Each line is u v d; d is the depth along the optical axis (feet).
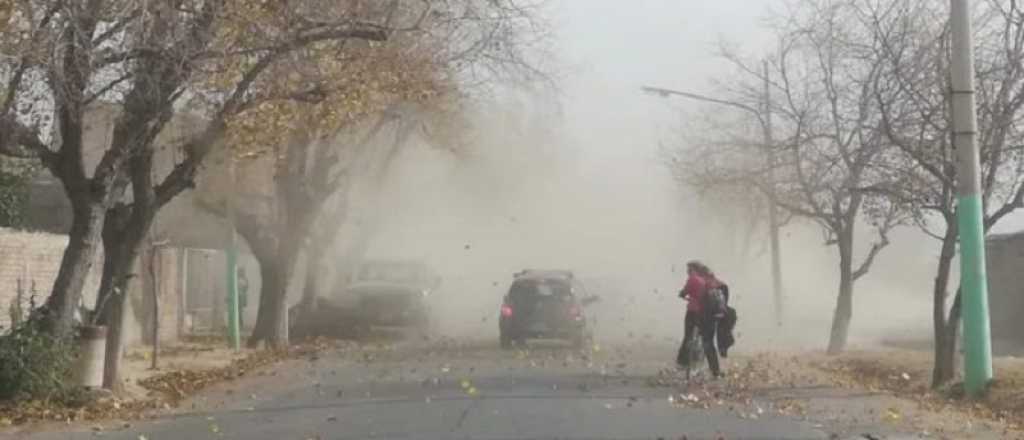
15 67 47.93
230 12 50.11
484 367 75.77
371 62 58.70
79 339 55.62
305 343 100.68
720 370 70.08
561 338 93.30
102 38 49.14
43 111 52.90
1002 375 57.88
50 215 97.81
